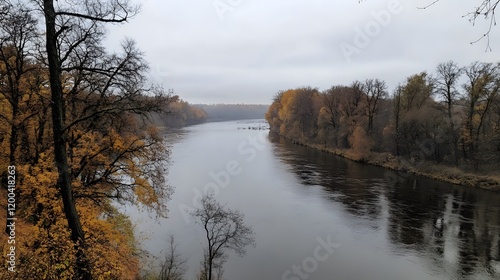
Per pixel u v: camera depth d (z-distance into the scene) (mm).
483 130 51219
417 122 51469
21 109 15539
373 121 65000
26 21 12883
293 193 38812
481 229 27875
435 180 45500
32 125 16344
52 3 9305
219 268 21359
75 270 9828
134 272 18141
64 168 9750
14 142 15336
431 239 26125
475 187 41250
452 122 50438
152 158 19359
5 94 15375
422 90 56688
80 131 16438
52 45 9297
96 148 17453
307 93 93312
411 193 38844
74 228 9977
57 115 9547
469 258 23141
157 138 19641
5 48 15258
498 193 38438
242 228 25906
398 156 55281
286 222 29547
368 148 60625
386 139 59531
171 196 36000
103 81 17016
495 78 44969
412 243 25469
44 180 13352
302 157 66000
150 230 27000
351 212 32250
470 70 47281
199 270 21312
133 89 16344
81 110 17641
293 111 94688
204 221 26906
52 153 15516
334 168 54281
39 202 13750
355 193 38875
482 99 47438
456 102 50219
